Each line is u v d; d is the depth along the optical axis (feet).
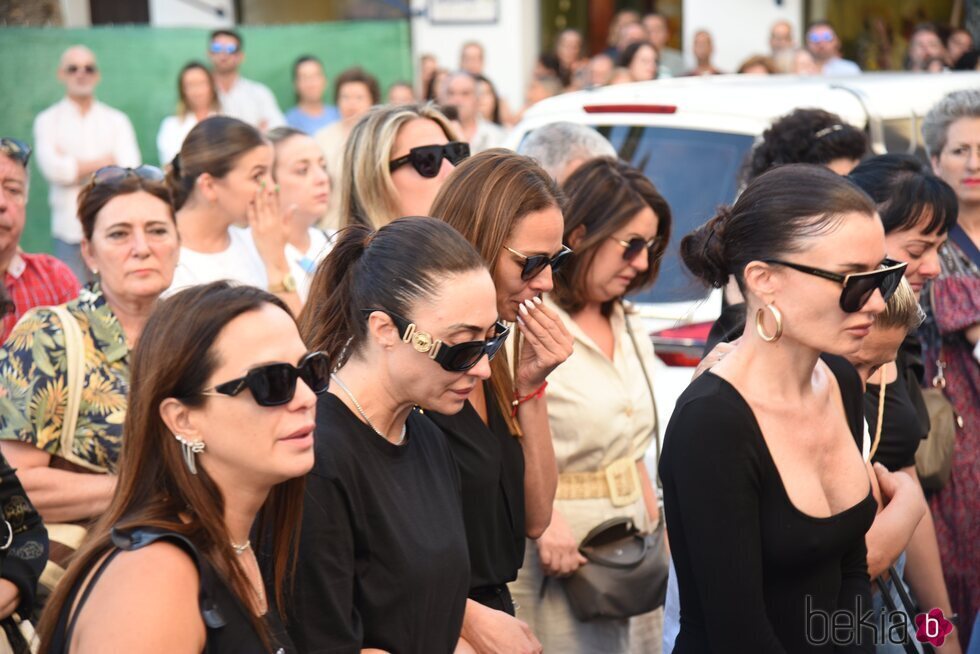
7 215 15.83
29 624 10.85
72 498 12.85
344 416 9.82
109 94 41.11
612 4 58.18
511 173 11.59
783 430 10.16
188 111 38.88
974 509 15.88
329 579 9.30
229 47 41.32
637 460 15.12
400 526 9.78
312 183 21.13
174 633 7.64
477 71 48.70
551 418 14.51
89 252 13.75
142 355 8.18
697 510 9.92
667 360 18.76
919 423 13.75
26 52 39.42
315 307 10.41
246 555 8.61
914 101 23.02
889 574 13.03
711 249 10.82
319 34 44.60
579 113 22.63
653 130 21.77
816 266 9.84
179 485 8.15
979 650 11.64
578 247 14.40
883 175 14.40
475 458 11.37
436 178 14.89
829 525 10.13
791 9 54.08
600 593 13.99
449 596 10.12
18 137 39.47
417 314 9.71
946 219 14.19
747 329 10.36
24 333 13.28
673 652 10.67
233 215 17.80
